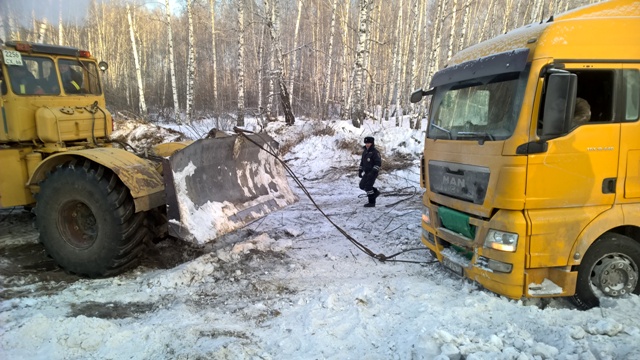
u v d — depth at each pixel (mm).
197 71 29281
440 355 2805
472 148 3918
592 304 3732
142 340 3246
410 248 5684
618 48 3594
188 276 4492
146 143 13992
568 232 3590
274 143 6094
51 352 3053
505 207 3574
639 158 3670
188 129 17344
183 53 32531
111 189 4363
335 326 3508
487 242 3750
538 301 3920
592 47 3553
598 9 3729
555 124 3387
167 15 21719
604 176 3611
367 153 8000
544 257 3576
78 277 4680
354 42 23422
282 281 4555
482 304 3695
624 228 3938
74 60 5723
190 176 4547
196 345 3166
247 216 5098
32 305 3883
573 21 3580
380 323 3561
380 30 23594
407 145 12523
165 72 32781
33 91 5273
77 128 5520
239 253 5199
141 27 32750
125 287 4355
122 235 4398
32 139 5254
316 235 6273
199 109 27844
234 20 27672
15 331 3250
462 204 4070
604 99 3619
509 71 3598
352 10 24062
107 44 30938
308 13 23953
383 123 18797
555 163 3514
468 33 22406
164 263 5055
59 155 4605
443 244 4555
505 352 2865
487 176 3725
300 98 25078
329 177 11062
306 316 3691
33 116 5219
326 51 24141
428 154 4738
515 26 23250
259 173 5734
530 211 3559
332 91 26672
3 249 5422
